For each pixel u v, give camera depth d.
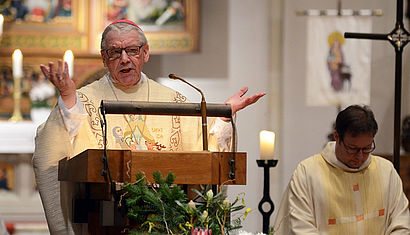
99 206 4.95
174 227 4.36
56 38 12.59
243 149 13.12
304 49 13.27
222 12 13.32
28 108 12.84
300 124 13.20
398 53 8.04
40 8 12.67
